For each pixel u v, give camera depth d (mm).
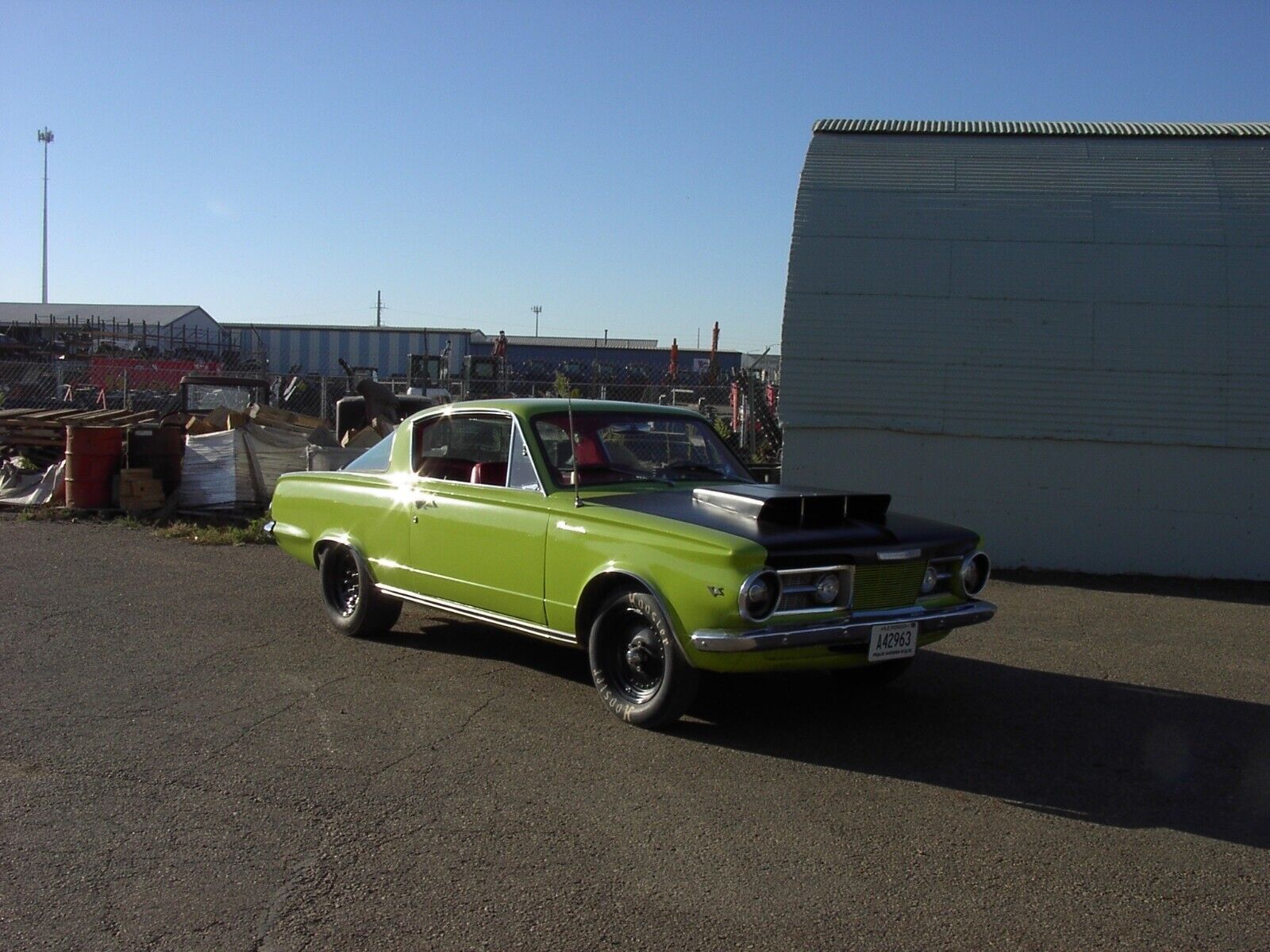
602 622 5617
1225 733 5773
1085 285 11195
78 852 3986
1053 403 11062
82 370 26094
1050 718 5969
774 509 5398
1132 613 9148
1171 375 10938
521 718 5637
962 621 5633
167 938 3393
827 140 12484
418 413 7027
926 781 4930
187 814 4344
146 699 5855
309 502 7617
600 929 3496
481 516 6223
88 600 8344
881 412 11250
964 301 11297
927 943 3463
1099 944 3484
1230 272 11070
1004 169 11961
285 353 40000
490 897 3693
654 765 5016
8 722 5438
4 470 13281
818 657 5230
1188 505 10930
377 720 5555
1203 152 11922
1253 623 8867
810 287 11484
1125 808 4660
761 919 3590
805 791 4758
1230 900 3811
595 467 6184
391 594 6961
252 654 6824
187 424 13664
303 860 3949
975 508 11211
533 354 41500
